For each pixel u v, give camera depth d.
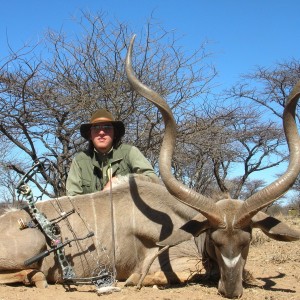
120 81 5.25
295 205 16.20
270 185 2.66
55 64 5.30
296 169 2.69
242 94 11.84
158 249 3.13
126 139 5.59
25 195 2.99
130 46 2.96
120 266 3.11
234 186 11.03
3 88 5.14
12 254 2.90
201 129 5.89
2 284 2.92
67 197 3.14
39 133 5.38
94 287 2.95
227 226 2.67
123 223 3.12
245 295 2.73
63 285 2.97
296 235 2.69
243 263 2.71
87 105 5.17
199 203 2.71
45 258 2.99
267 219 2.77
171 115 2.87
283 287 3.08
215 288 2.88
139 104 5.32
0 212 3.38
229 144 7.46
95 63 5.29
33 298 2.60
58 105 5.25
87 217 3.10
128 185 3.19
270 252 4.52
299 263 4.02
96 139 3.36
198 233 2.80
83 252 3.04
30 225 2.98
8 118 5.28
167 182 2.79
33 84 5.21
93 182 3.39
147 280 3.01
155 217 3.14
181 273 3.05
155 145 5.66
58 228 2.96
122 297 2.63
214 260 2.99
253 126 9.16
